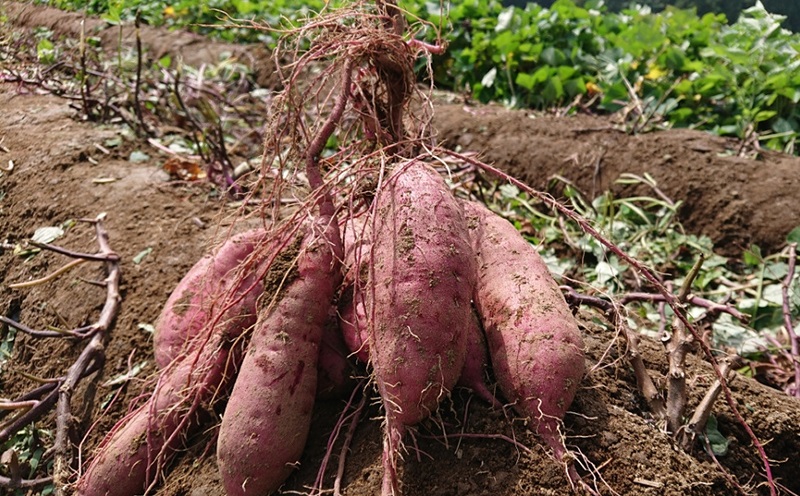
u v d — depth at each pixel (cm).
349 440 56
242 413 54
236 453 53
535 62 169
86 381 75
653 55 162
